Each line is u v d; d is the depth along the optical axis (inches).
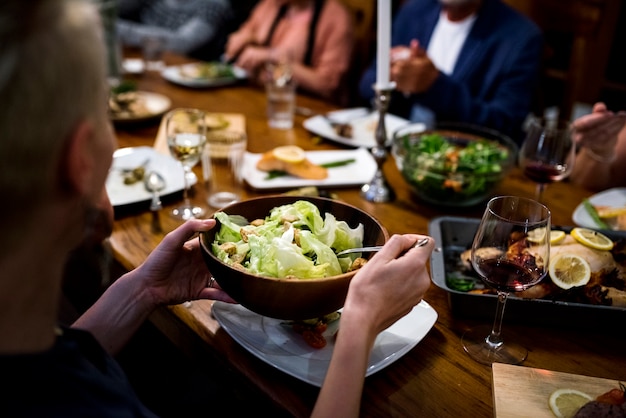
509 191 59.0
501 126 82.4
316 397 31.5
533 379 32.0
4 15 17.1
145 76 98.1
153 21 152.6
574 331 37.8
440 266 40.5
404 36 104.1
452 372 33.8
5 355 19.7
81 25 18.7
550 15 94.3
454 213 54.2
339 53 111.8
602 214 51.6
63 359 21.3
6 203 18.2
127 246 46.6
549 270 39.2
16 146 17.5
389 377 33.2
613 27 116.3
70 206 20.3
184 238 34.3
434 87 80.2
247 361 33.9
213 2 144.5
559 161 51.4
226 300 36.1
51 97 17.8
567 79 93.6
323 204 37.4
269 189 56.7
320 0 114.1
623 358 35.5
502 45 88.0
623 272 40.9
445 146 57.9
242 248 33.0
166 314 39.6
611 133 57.2
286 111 76.5
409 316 36.5
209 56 148.2
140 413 23.1
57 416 19.9
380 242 33.7
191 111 55.3
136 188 55.0
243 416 49.6
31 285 20.4
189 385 53.6
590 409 29.3
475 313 38.1
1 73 16.9
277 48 118.8
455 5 90.9
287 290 29.1
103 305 34.1
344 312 28.3
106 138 21.0
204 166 57.1
